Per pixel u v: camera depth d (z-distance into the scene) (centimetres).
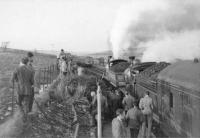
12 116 1013
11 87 1378
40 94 1303
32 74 988
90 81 1574
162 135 955
